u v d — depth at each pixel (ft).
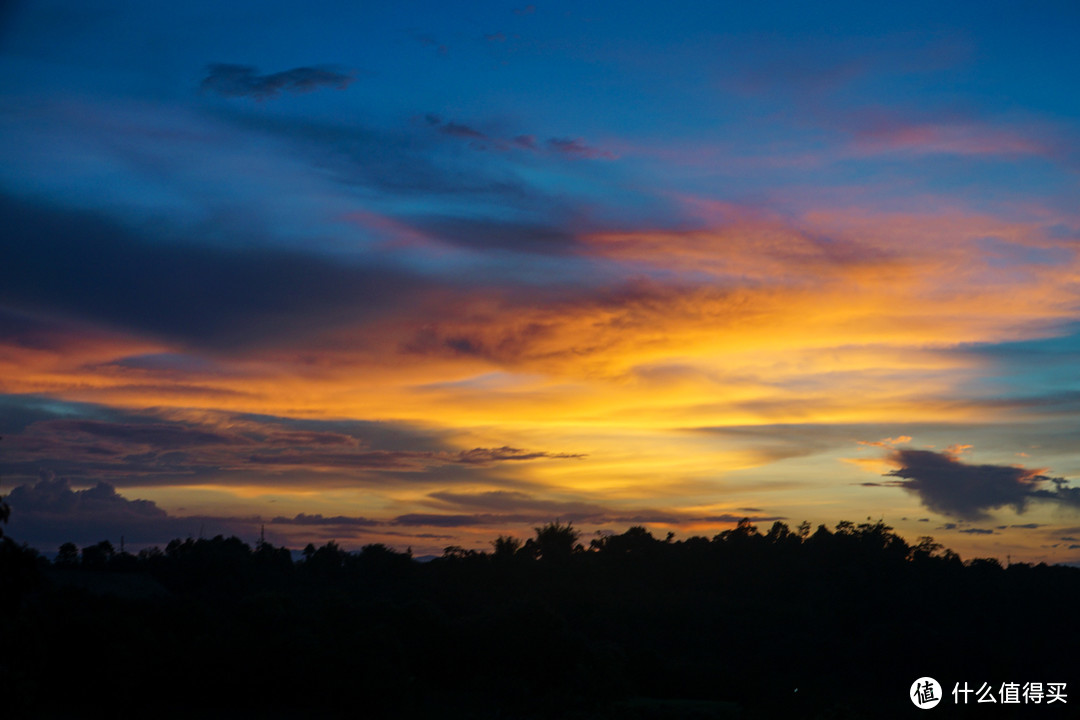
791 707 246.47
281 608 221.66
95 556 339.36
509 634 240.94
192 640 199.93
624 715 219.61
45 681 177.68
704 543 462.19
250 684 196.95
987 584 365.81
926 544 402.93
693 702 248.52
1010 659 294.25
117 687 179.83
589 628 314.96
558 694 228.63
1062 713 260.01
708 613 341.21
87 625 184.85
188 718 192.03
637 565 435.12
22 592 69.05
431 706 215.10
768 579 419.74
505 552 391.65
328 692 200.64
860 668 294.87
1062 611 346.33
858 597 340.18
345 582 342.85
